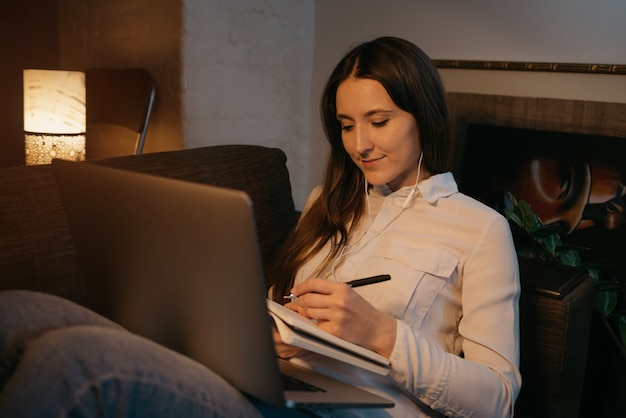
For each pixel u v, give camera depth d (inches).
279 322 36.7
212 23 92.0
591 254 78.4
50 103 82.5
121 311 39.9
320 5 102.4
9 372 31.9
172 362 31.0
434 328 46.6
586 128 77.9
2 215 43.6
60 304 35.2
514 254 46.7
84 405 27.5
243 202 28.7
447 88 89.0
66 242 45.6
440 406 41.6
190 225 31.4
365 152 46.9
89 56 107.5
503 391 42.4
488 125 85.6
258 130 100.6
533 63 80.6
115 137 101.1
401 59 45.8
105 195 36.8
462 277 46.9
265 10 97.3
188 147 92.7
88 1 105.4
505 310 45.1
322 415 40.2
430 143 48.1
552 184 80.9
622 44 74.7
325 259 51.5
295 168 106.7
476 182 87.4
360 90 45.8
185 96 91.0
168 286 34.4
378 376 44.8
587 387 75.0
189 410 30.5
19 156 122.4
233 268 30.2
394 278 46.8
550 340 49.6
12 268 42.9
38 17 114.6
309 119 107.0
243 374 32.2
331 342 36.8
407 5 91.2
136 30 96.9
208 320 32.7
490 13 83.8
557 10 78.7
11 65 118.0
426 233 48.1
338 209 52.8
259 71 98.7
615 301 68.5
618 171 75.6
